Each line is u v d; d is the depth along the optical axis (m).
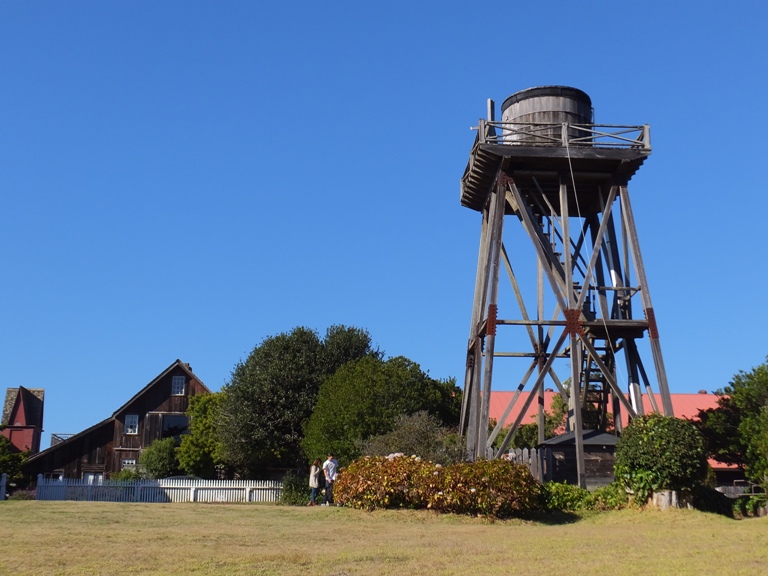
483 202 33.16
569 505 24.56
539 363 32.38
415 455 27.80
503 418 29.30
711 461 48.09
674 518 22.11
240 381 47.62
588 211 32.47
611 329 29.31
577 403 27.58
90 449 58.12
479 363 31.39
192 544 17.16
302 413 46.09
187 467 53.25
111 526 20.36
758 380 36.09
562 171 29.72
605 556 15.66
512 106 31.52
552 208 30.69
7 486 41.88
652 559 15.13
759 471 28.75
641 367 29.64
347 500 24.77
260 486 40.66
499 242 29.25
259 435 45.75
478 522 22.34
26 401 71.44
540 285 32.81
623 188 29.88
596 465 29.94
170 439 55.84
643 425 24.48
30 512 24.33
